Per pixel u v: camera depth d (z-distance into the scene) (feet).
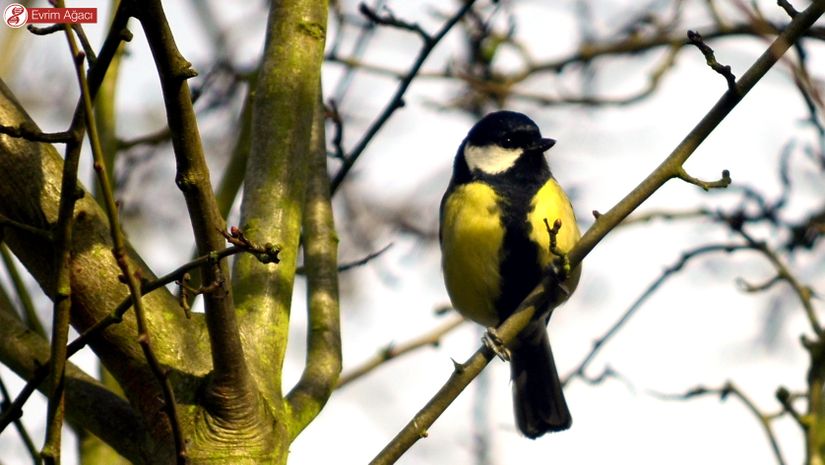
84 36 14.37
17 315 23.53
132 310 17.13
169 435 16.78
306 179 21.93
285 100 22.20
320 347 22.06
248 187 21.42
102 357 17.35
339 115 30.60
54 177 17.04
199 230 15.19
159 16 13.94
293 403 19.76
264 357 18.84
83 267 16.92
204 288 15.17
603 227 22.49
